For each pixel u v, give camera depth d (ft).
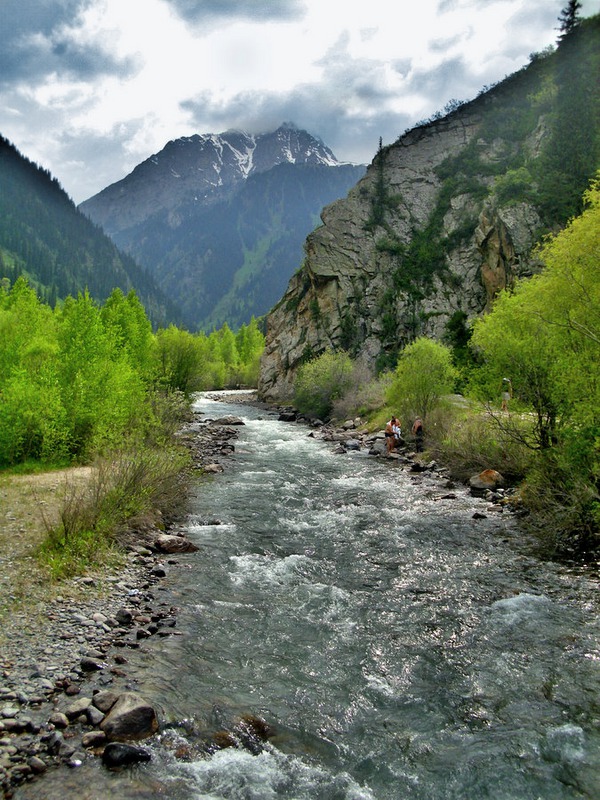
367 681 24.54
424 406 102.06
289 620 30.40
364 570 38.55
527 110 270.67
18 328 93.76
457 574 37.68
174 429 88.38
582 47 260.42
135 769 18.12
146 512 46.91
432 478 72.49
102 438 64.13
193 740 19.85
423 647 27.61
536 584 35.63
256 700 22.72
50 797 16.51
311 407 163.84
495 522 50.90
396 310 231.30
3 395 67.31
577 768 19.07
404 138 283.59
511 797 17.79
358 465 83.15
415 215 259.19
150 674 23.93
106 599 31.30
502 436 63.05
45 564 34.27
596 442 40.83
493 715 22.12
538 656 26.58
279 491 64.03
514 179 219.82
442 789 18.12
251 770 18.63
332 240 249.55
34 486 53.83
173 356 168.96
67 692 21.77
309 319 242.17
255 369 342.03
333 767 19.10
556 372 48.96
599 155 210.79
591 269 46.01
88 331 73.20
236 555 41.27
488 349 57.41
